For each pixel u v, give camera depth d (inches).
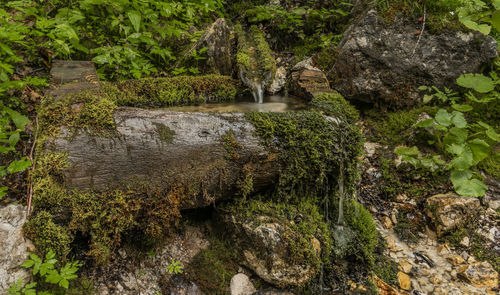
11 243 66.4
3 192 78.5
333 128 91.1
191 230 92.5
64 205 67.6
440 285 90.7
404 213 112.0
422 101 135.7
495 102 130.3
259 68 131.3
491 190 112.3
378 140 132.2
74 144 67.5
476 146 107.0
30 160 79.6
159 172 74.5
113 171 70.3
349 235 95.9
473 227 103.7
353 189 102.3
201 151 77.2
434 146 123.1
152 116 75.3
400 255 99.8
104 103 74.2
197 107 107.0
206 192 81.2
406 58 133.7
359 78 135.4
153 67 123.7
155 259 83.7
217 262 86.9
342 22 163.9
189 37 142.8
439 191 112.9
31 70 107.8
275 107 110.1
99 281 75.8
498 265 95.0
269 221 85.1
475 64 135.0
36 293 67.1
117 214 71.5
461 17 130.0
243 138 81.4
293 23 168.6
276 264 81.0
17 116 84.5
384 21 135.0
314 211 93.8
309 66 136.9
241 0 188.1
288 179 89.7
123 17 125.9
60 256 69.6
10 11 117.5
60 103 72.4
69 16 111.0
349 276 90.9
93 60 106.0
